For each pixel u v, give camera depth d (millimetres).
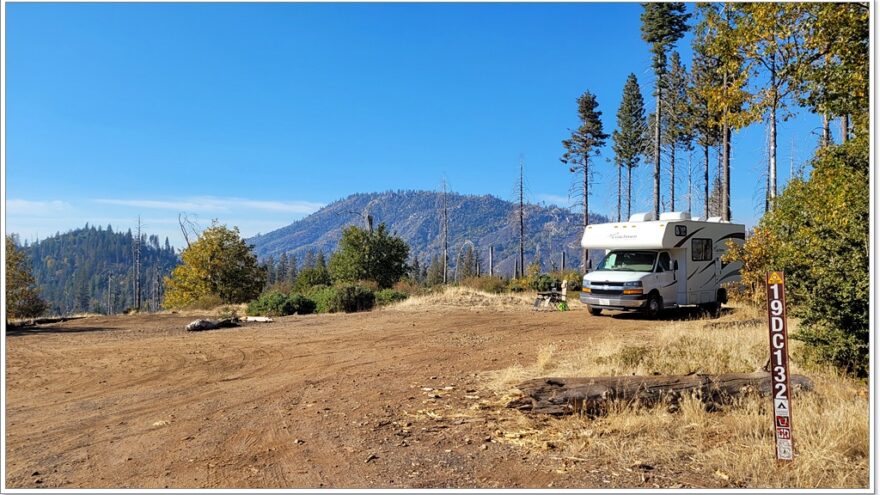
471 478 5059
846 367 7898
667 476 4984
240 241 47125
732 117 11680
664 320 17906
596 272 19109
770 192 24047
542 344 12875
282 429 6680
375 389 8633
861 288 7719
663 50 33875
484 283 33594
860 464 5070
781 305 5070
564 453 5602
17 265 30312
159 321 22359
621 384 6730
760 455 5227
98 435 6621
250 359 11820
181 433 6625
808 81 10516
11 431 6840
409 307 24000
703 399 6629
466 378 9266
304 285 46344
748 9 10641
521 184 53656
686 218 18953
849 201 9375
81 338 15969
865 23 9586
